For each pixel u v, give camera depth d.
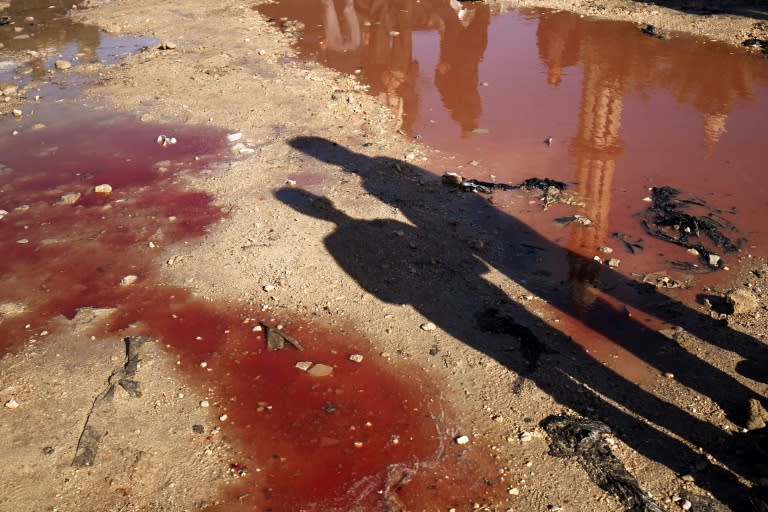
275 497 4.25
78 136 9.10
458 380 5.17
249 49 12.23
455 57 11.83
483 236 6.91
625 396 5.02
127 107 9.96
